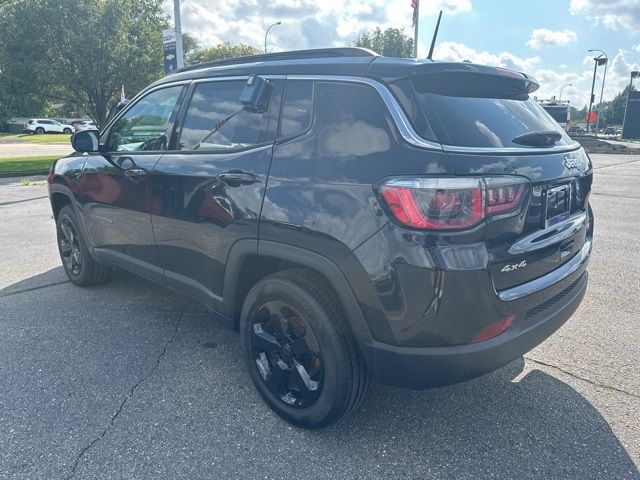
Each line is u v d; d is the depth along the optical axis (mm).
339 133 2459
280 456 2488
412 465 2432
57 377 3174
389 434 2658
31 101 22188
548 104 26375
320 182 2436
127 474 2357
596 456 2486
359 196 2285
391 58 2521
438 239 2111
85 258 4500
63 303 4371
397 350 2266
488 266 2166
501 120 2525
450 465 2432
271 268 2949
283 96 2762
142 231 3582
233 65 3189
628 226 7520
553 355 3494
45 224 7574
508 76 2701
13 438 2596
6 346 3572
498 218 2193
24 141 37094
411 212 2129
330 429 2695
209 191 2955
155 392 3020
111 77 19438
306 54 2826
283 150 2646
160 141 3504
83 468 2389
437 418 2797
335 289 2389
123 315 4125
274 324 2715
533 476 2357
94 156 4094
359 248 2268
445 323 2164
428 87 2434
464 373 2256
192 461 2445
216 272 3008
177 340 3693
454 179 2109
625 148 25734
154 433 2648
